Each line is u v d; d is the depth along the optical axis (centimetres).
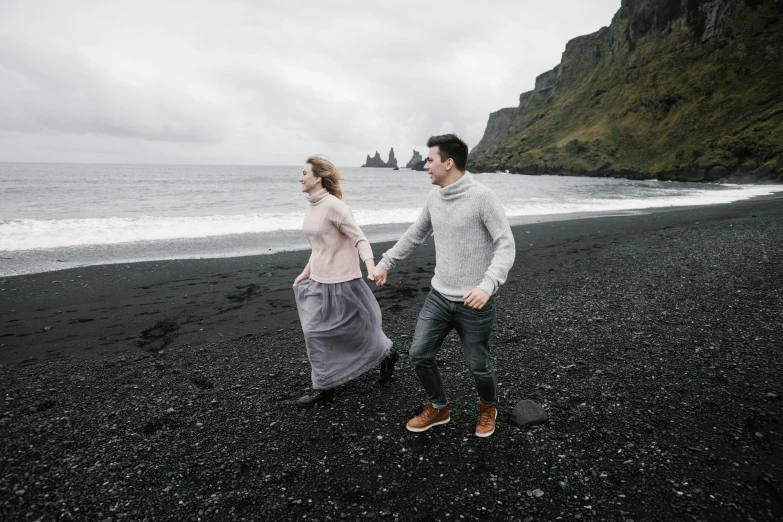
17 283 680
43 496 232
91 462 261
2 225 1212
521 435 288
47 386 361
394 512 222
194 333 490
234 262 851
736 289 609
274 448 277
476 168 11994
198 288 669
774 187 4312
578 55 14688
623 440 278
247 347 450
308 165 326
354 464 261
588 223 1460
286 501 230
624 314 527
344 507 226
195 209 1881
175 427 301
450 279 256
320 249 331
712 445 268
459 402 335
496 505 226
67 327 505
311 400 330
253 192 3050
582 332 473
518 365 395
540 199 2670
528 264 843
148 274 749
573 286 671
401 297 633
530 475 249
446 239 255
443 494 235
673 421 297
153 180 4697
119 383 368
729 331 454
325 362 328
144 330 498
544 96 16512
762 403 312
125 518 218
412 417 314
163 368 398
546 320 516
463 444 280
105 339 471
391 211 1836
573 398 333
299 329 503
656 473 246
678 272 733
